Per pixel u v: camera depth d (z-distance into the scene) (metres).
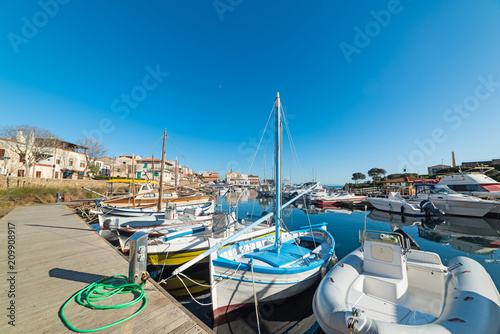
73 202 19.84
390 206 20.22
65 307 3.16
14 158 24.95
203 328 2.75
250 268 4.84
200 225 9.84
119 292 3.59
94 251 5.90
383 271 4.42
